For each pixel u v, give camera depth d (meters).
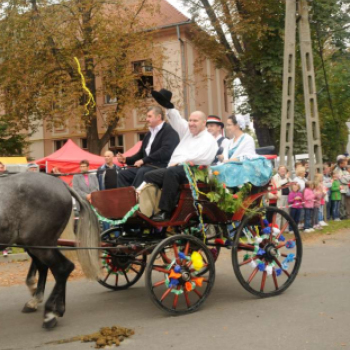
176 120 5.62
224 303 5.21
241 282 5.26
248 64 16.92
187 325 4.44
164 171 4.94
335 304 4.91
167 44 22.14
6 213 4.24
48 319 4.51
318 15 13.02
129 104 17.19
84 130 19.06
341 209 12.16
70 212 4.70
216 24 16.41
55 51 16.41
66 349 3.93
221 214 5.28
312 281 6.04
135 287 6.24
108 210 4.93
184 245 4.99
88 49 15.99
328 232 9.88
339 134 20.72
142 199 4.86
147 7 17.80
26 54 15.84
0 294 5.99
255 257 5.45
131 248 4.89
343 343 3.78
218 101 26.34
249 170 5.31
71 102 15.70
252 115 16.77
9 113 16.84
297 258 5.77
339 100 18.53
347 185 11.91
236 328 4.28
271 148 6.43
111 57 16.03
